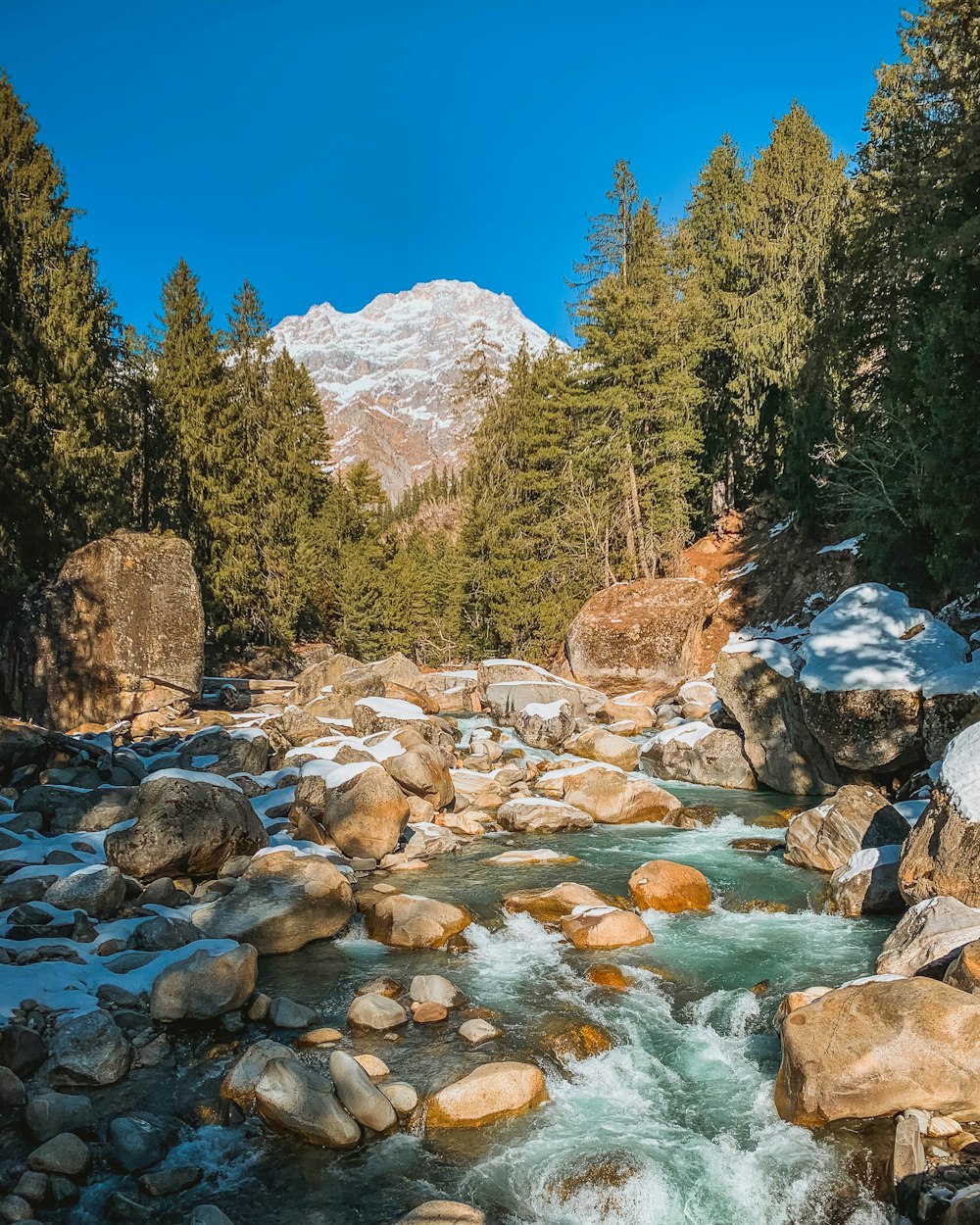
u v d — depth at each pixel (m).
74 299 28.88
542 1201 6.27
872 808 13.54
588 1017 8.88
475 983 9.78
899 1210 5.89
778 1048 8.27
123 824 12.53
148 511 36.25
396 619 52.09
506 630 43.09
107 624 21.33
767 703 19.58
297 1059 7.51
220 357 42.75
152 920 10.37
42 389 26.55
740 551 41.03
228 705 25.56
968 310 19.09
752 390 41.25
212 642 37.28
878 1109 6.73
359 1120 7.06
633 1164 6.55
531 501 47.06
